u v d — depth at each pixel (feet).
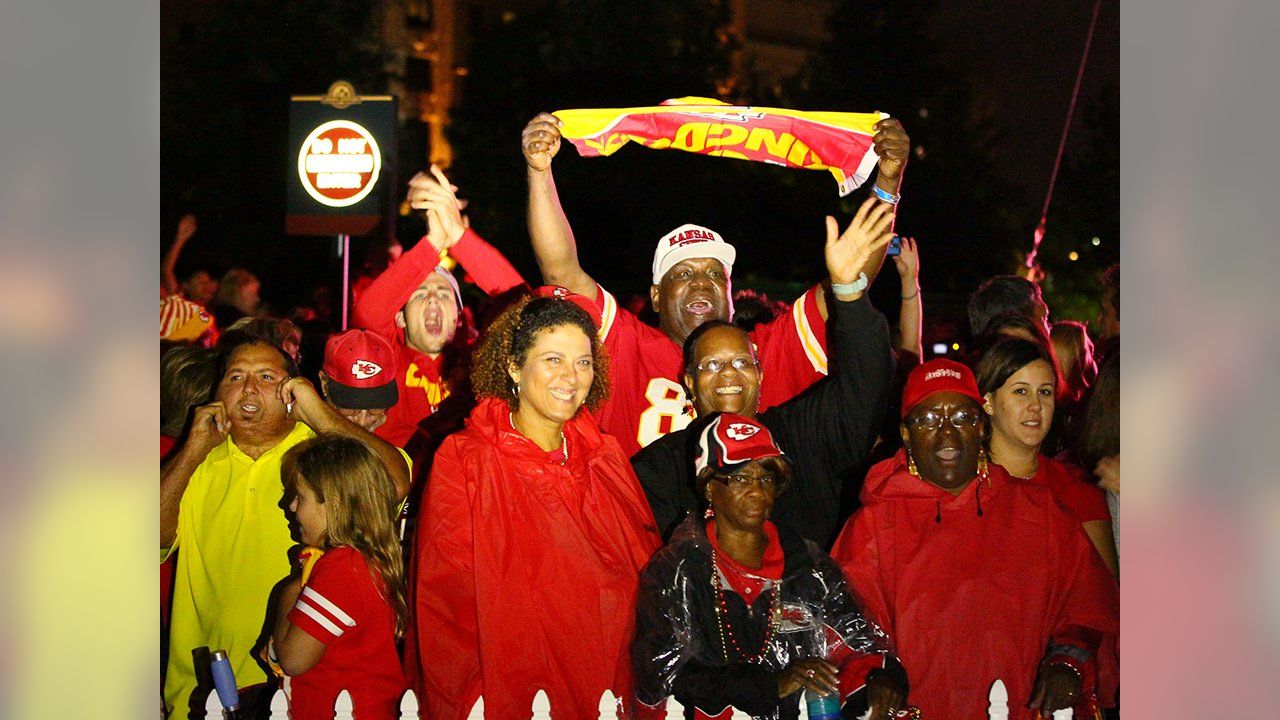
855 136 17.12
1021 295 20.77
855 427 15.10
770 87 69.92
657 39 65.41
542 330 13.32
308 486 13.65
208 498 15.02
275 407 15.11
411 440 18.42
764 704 11.79
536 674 12.57
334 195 26.68
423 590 12.82
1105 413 15.74
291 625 12.94
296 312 34.78
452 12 91.30
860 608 12.96
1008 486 14.02
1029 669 13.34
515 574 12.74
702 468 12.72
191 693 14.65
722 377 14.65
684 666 12.01
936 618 13.42
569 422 13.88
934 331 47.03
